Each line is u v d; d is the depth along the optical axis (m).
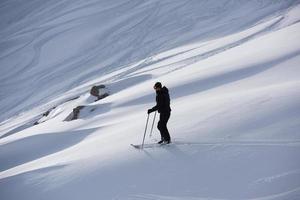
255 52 42.31
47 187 16.33
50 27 177.12
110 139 22.44
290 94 18.34
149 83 51.41
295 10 90.12
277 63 33.97
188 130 17.89
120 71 92.69
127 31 135.88
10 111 96.44
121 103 45.03
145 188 13.25
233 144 14.50
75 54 130.75
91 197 13.88
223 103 20.88
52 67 124.75
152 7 153.88
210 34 104.00
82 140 33.00
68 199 14.38
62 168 18.33
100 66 108.88
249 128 15.62
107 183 14.59
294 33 44.25
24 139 42.50
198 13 129.62
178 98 35.72
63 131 40.72
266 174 11.77
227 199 11.09
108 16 164.62
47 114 65.44
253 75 33.09
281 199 10.23
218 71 39.81
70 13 192.50
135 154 16.72
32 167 23.42
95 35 143.50
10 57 148.00
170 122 20.67
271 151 13.05
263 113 16.70
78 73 109.31
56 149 35.66
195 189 12.24
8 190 17.64
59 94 94.88
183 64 70.69
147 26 133.62
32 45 157.38
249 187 11.36
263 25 84.94
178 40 108.38
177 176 13.45
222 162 13.38
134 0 177.50
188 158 14.55
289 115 15.62
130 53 112.00
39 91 105.25
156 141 18.08
